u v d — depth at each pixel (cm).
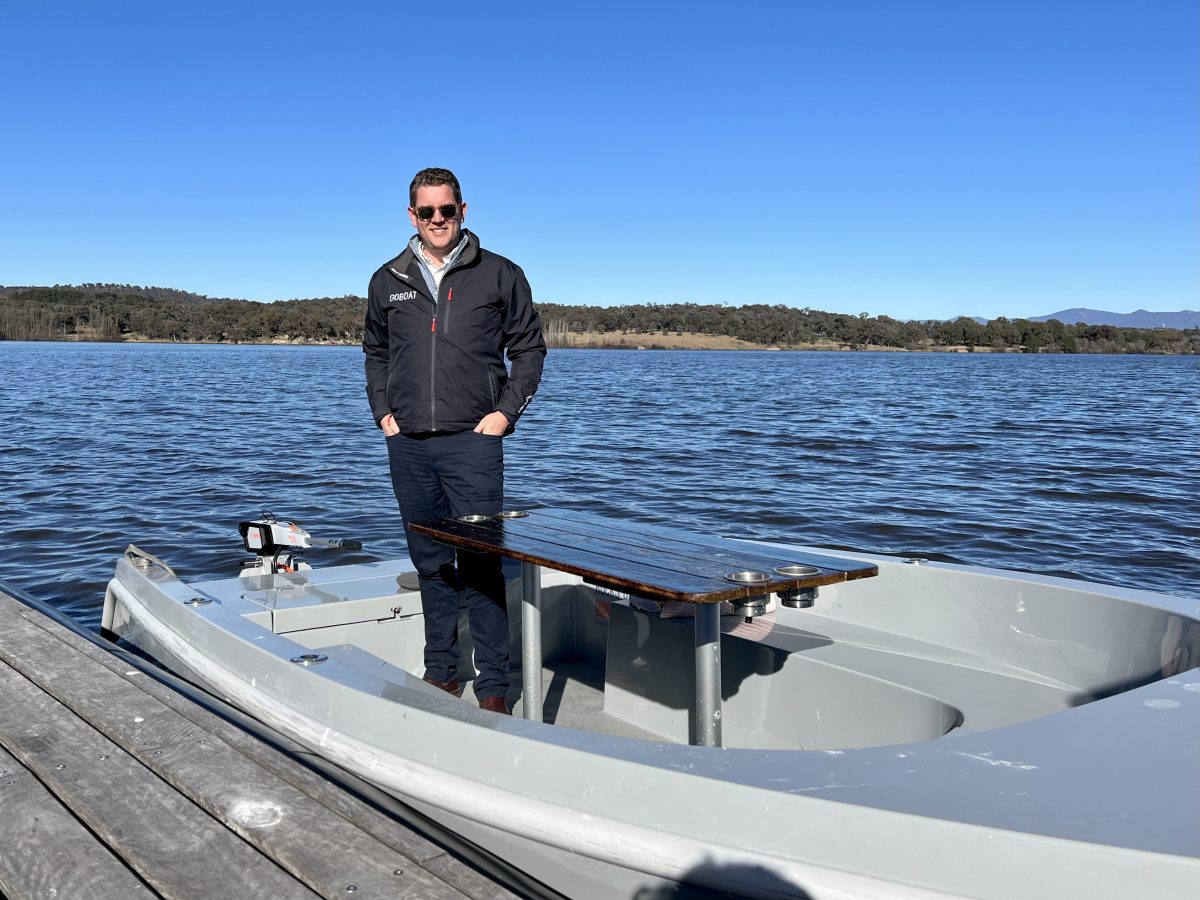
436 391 319
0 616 432
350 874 209
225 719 301
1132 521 1163
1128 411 3203
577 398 3634
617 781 203
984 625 333
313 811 238
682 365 8625
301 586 398
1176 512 1225
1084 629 306
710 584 226
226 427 2300
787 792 184
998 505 1267
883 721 297
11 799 253
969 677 308
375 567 436
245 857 219
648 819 197
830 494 1346
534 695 305
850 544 1030
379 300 335
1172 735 194
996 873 166
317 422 2466
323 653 291
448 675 347
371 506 1198
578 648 430
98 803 247
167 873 212
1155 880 157
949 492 1372
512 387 327
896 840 173
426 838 232
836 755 196
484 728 226
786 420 2650
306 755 268
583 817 204
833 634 354
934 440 2119
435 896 201
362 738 251
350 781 254
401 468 335
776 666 325
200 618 335
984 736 197
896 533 1088
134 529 1047
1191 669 245
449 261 316
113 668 354
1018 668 320
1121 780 179
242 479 1425
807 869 178
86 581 838
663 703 341
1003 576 333
